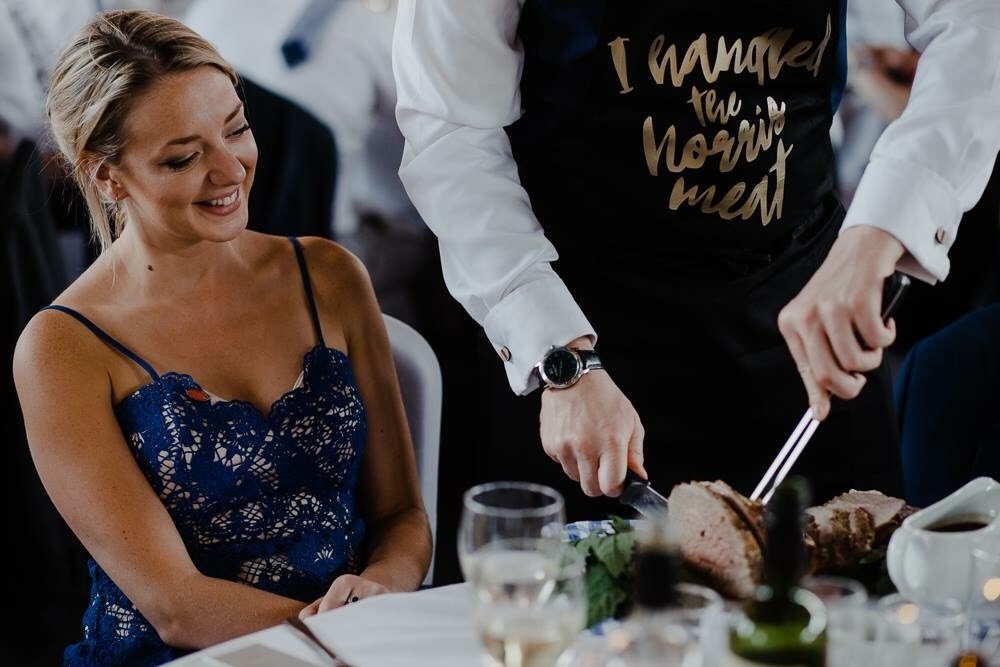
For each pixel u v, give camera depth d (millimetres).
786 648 1078
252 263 1944
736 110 1825
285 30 3355
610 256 1896
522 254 1746
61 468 1751
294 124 3404
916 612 1164
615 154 1833
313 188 3455
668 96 1804
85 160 1781
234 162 1769
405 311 3627
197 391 1814
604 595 1295
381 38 3406
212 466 1802
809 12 1807
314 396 1895
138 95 1715
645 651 1003
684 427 1959
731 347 1918
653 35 1771
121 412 1812
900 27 3404
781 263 1934
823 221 2004
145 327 1837
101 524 1733
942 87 1687
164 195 1761
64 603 3213
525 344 1701
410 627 1290
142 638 1776
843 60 1911
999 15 1727
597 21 1757
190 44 1749
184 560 1738
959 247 3490
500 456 2070
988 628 1172
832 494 2018
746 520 1284
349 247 3523
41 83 3088
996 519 1241
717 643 1123
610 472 1528
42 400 1764
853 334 1489
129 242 1851
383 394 2000
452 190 1801
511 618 1118
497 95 1797
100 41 1729
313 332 1944
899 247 1585
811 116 1913
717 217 1868
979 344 2113
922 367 2141
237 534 1811
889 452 2043
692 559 1313
